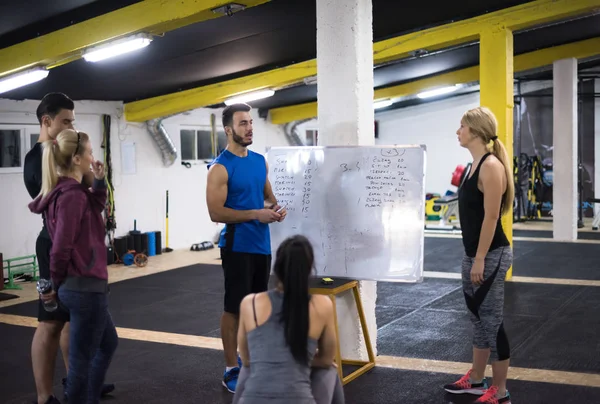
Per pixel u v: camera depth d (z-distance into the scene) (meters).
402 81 11.45
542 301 6.42
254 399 2.21
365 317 4.48
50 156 3.09
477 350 3.73
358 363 4.41
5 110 8.22
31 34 6.00
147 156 10.26
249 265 3.92
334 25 4.37
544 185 14.78
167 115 9.70
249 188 3.96
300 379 2.24
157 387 4.06
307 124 14.13
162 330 5.54
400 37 7.94
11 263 8.31
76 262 3.01
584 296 6.61
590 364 4.37
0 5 5.11
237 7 5.00
